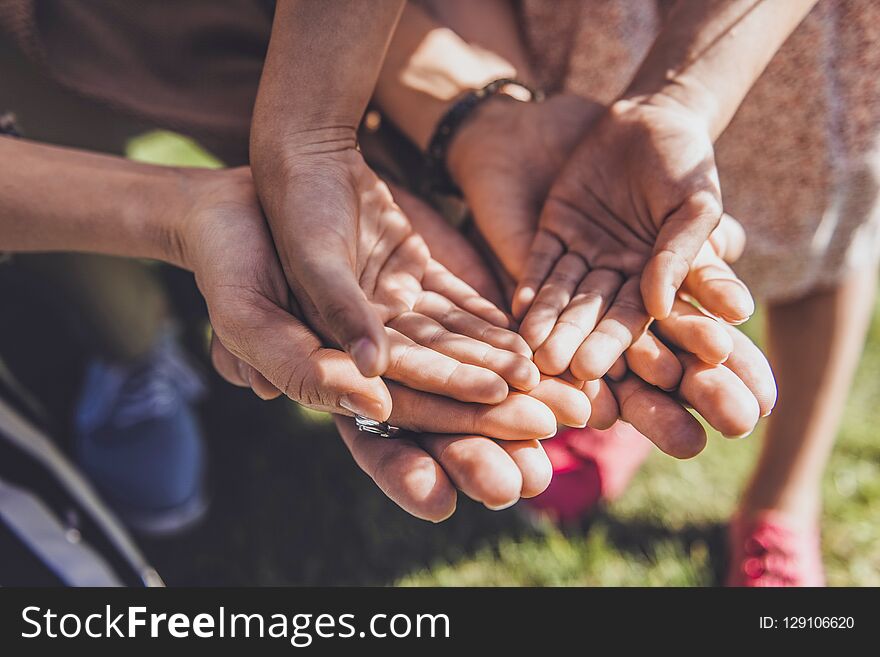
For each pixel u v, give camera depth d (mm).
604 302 380
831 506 595
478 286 435
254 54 499
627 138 406
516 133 481
